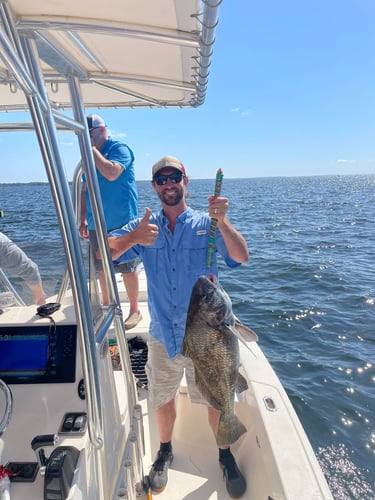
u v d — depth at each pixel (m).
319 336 6.19
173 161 2.22
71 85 2.04
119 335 2.00
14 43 1.28
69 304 2.00
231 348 1.91
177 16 1.40
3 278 2.18
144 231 2.08
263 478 2.12
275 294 8.32
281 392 2.41
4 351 1.78
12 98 2.74
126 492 1.65
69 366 1.75
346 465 3.59
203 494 2.26
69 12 1.39
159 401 2.34
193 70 2.04
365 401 4.48
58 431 1.48
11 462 1.36
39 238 2.50
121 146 3.39
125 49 1.83
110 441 1.76
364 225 19.41
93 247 2.13
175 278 2.25
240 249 2.16
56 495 1.19
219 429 1.96
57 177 1.28
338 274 9.79
